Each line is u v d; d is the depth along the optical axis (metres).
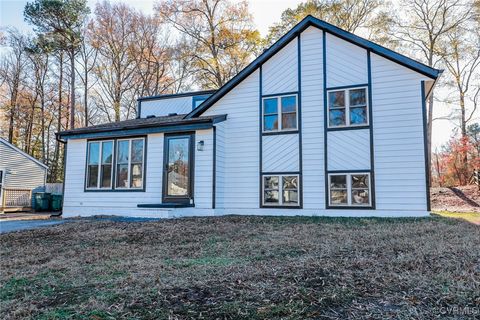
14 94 27.91
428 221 7.61
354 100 9.84
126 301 2.72
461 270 3.23
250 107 10.96
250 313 2.40
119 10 26.55
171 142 10.79
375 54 9.73
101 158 11.64
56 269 4.02
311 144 10.12
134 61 27.08
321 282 3.05
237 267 3.69
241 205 10.65
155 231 6.70
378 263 3.63
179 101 14.82
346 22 21.14
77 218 10.48
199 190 10.25
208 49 24.14
